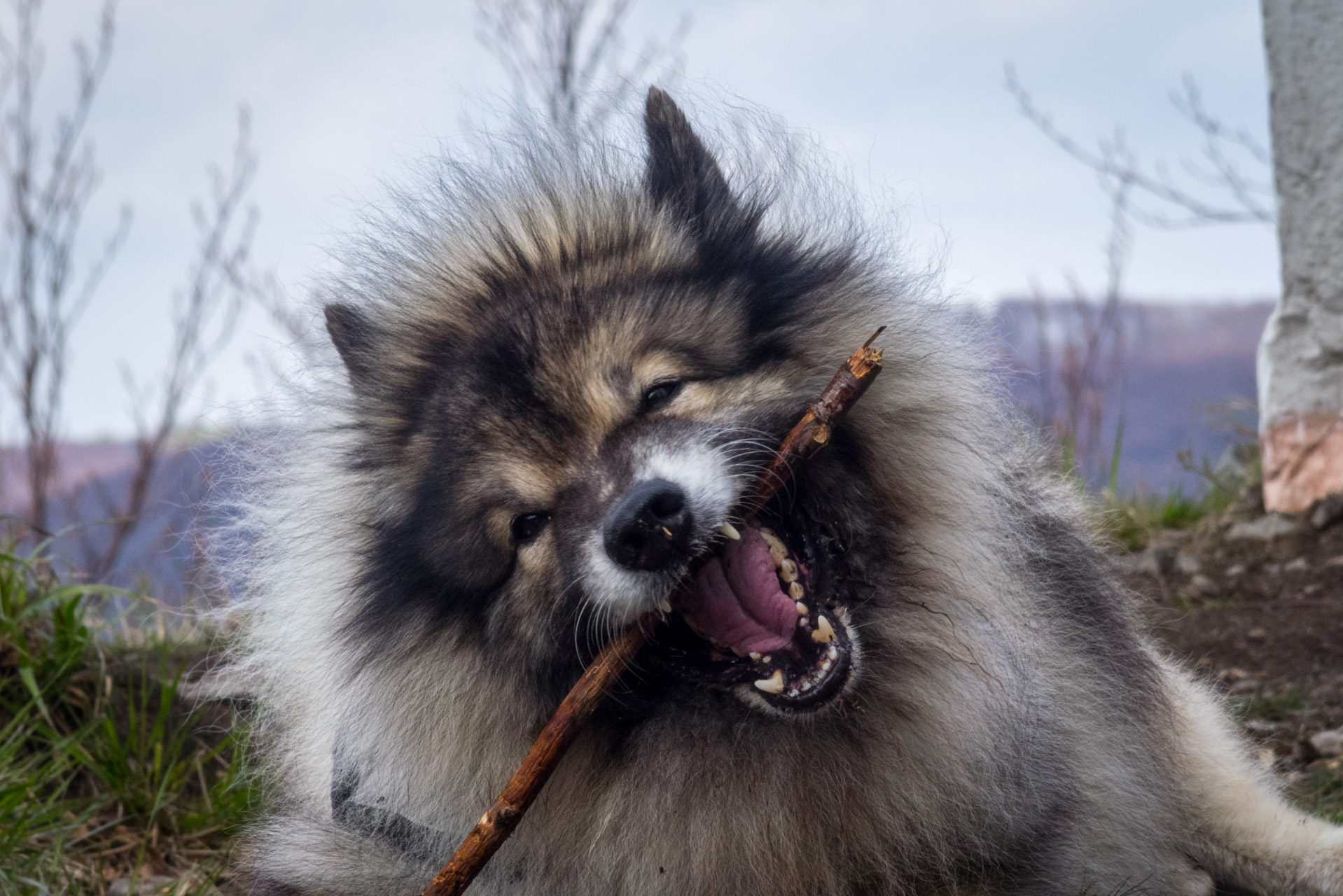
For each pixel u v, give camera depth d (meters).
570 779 2.79
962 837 2.73
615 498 2.56
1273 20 5.91
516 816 2.43
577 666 2.77
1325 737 4.07
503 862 2.81
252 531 3.45
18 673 4.30
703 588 2.71
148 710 4.50
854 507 2.79
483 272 2.95
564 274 2.85
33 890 3.44
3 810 3.63
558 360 2.69
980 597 2.82
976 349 3.18
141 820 4.04
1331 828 3.30
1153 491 7.25
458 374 2.80
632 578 2.53
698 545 2.53
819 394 2.78
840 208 3.15
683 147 3.04
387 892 2.95
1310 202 5.92
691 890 2.76
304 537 3.13
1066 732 2.91
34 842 3.71
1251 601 5.45
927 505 2.84
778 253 2.93
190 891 3.58
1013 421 3.29
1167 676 3.64
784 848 2.71
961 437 2.91
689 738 2.76
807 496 2.78
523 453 2.69
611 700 2.75
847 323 2.87
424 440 2.85
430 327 2.98
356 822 2.96
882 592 2.78
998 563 2.87
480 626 2.81
